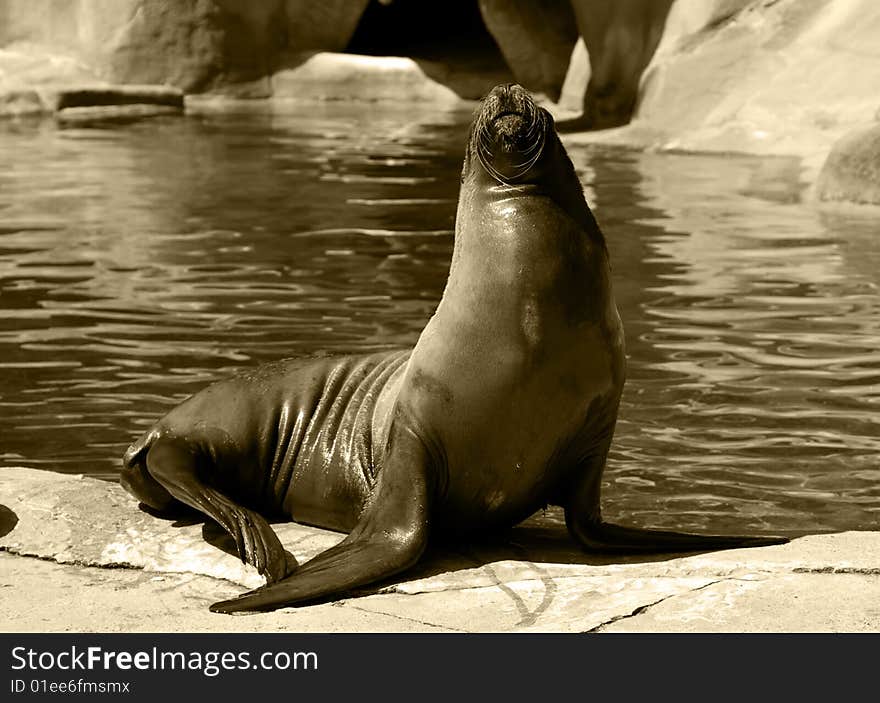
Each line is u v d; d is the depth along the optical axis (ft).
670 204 145.18
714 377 81.10
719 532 58.49
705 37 200.85
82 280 109.19
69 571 48.24
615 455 68.23
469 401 48.16
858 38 186.80
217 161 186.29
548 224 47.62
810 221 135.23
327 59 289.74
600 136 204.44
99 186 161.27
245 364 84.79
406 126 238.68
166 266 114.62
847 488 63.62
